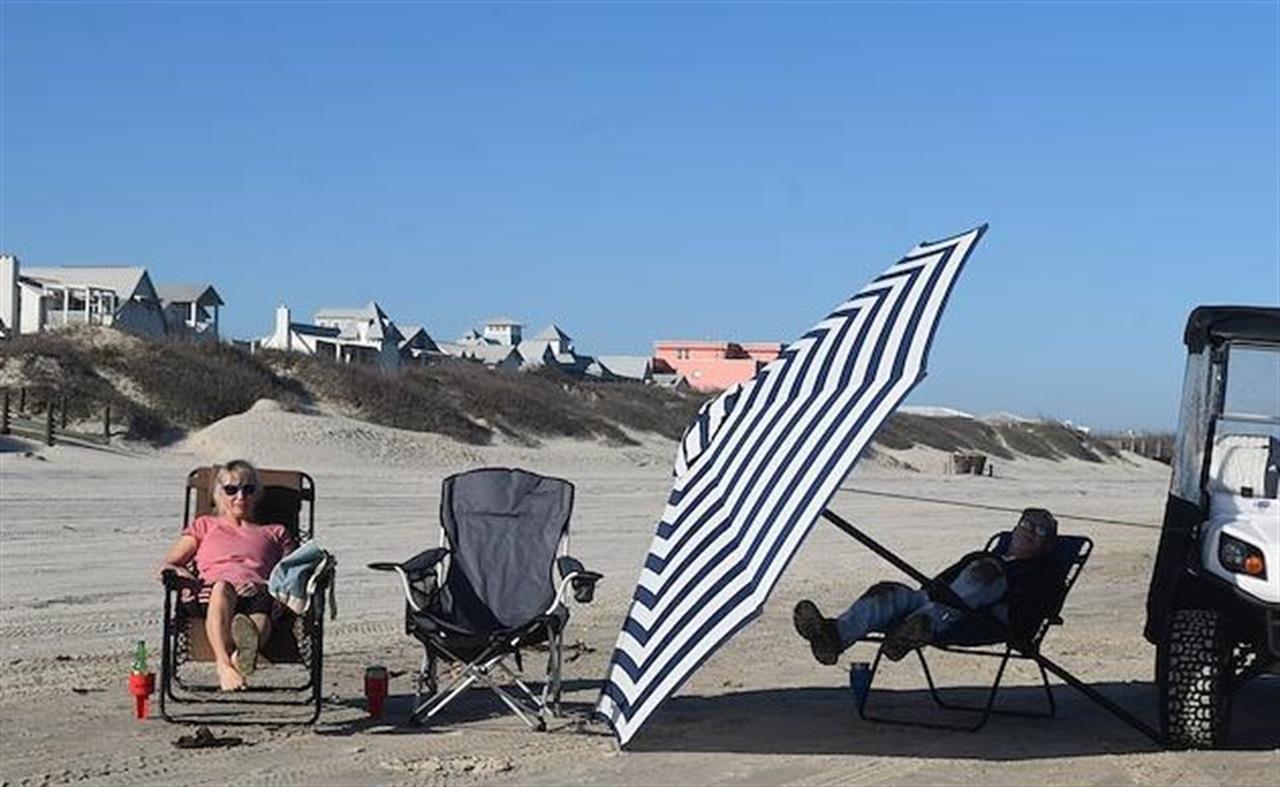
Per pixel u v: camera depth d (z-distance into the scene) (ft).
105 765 21.94
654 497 85.97
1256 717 28.60
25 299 184.14
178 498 66.28
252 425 97.86
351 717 25.64
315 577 24.79
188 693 26.89
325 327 254.68
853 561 57.62
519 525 27.25
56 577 42.32
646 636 23.36
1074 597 48.14
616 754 23.53
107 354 106.73
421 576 25.26
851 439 21.93
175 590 25.03
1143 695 30.50
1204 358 27.25
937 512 89.92
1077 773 23.29
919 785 22.34
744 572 22.18
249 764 22.22
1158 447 238.27
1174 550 26.25
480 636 24.80
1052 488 139.33
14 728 24.13
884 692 29.99
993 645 27.89
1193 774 23.38
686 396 163.63
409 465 97.45
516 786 21.47
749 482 23.76
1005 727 26.84
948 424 198.08
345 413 116.37
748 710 27.63
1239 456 26.84
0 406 94.38
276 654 25.40
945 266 23.36
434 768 22.25
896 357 22.63
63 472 75.15
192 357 111.55
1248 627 25.58
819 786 22.09
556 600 25.58
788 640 36.29
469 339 325.42
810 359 24.84
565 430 132.05
